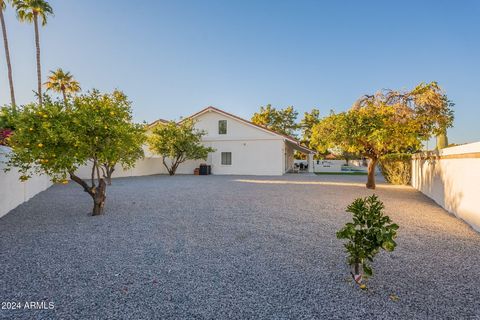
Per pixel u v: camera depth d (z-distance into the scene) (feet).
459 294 9.36
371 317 7.90
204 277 10.53
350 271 11.11
